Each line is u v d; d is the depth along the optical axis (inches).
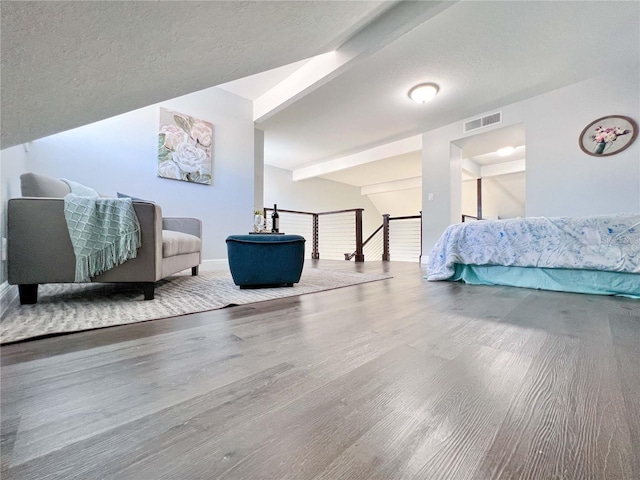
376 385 29.0
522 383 29.4
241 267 85.1
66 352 37.4
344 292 82.5
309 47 92.0
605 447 19.9
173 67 56.1
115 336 43.7
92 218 63.3
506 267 96.6
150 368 32.9
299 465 18.5
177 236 90.0
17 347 39.1
